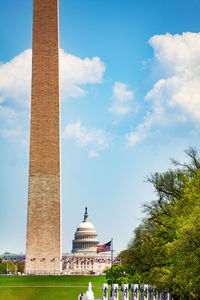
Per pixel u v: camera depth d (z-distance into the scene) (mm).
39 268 175125
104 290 64438
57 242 176250
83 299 75250
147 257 72812
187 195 62219
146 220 76375
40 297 112938
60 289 130125
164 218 68375
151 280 66562
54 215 176500
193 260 51656
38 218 176375
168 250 60562
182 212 62688
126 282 123625
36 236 176000
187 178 68125
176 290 61781
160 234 67688
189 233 52656
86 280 172750
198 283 51312
